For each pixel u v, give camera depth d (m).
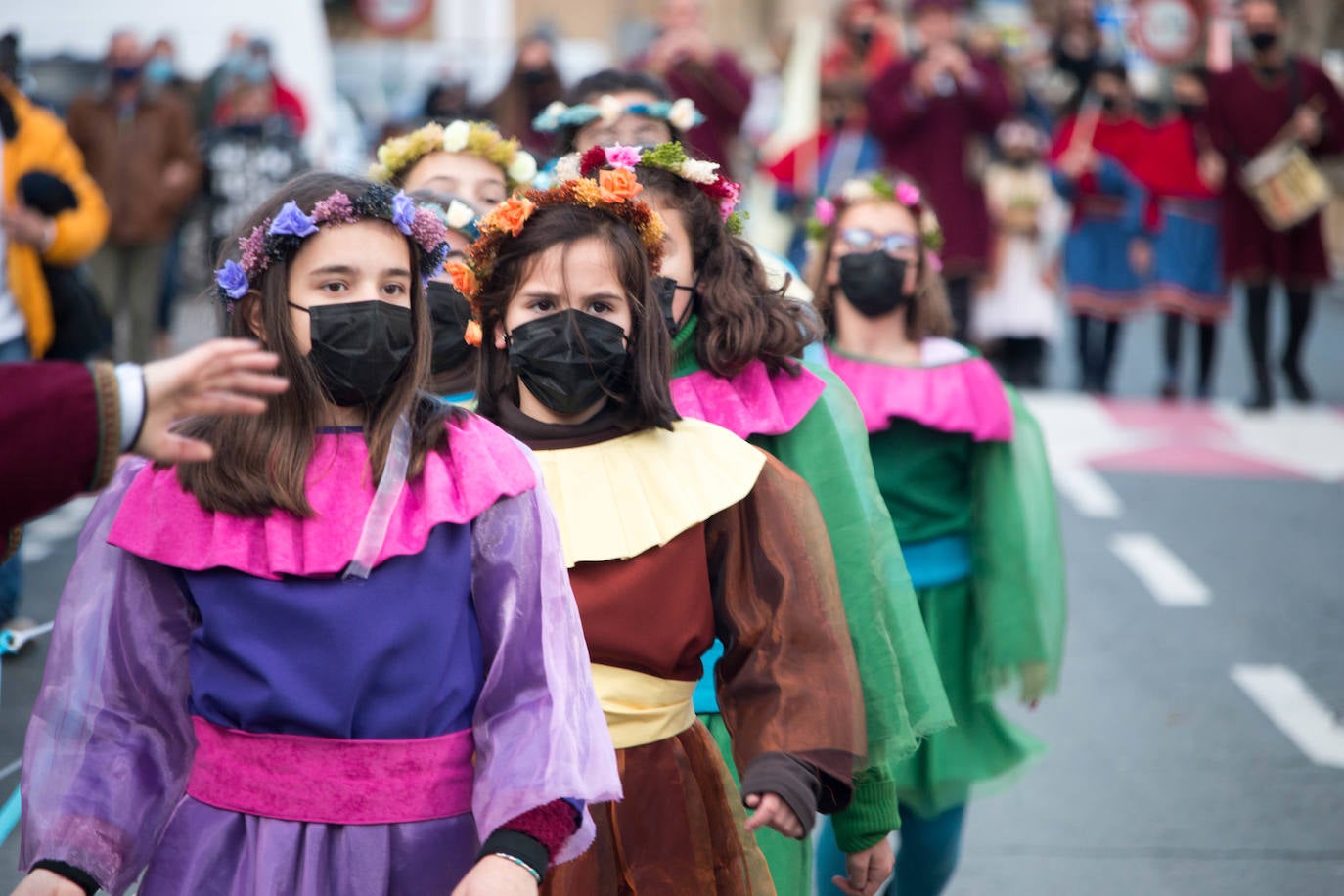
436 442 3.37
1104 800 7.12
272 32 18.08
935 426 5.65
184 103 15.13
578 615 3.53
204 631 3.26
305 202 3.33
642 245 3.96
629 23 41.75
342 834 3.21
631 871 3.77
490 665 3.33
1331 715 8.17
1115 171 15.95
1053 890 6.24
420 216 3.42
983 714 5.85
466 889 3.12
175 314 17.45
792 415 4.53
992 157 16.23
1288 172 14.98
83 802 3.25
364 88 28.34
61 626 3.34
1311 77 15.14
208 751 3.27
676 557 3.88
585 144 5.81
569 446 3.98
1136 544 11.18
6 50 8.40
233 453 3.25
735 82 15.28
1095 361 16.48
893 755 4.25
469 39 30.06
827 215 6.03
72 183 8.38
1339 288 23.70
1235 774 7.42
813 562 3.96
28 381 2.78
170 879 3.24
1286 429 14.71
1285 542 11.32
